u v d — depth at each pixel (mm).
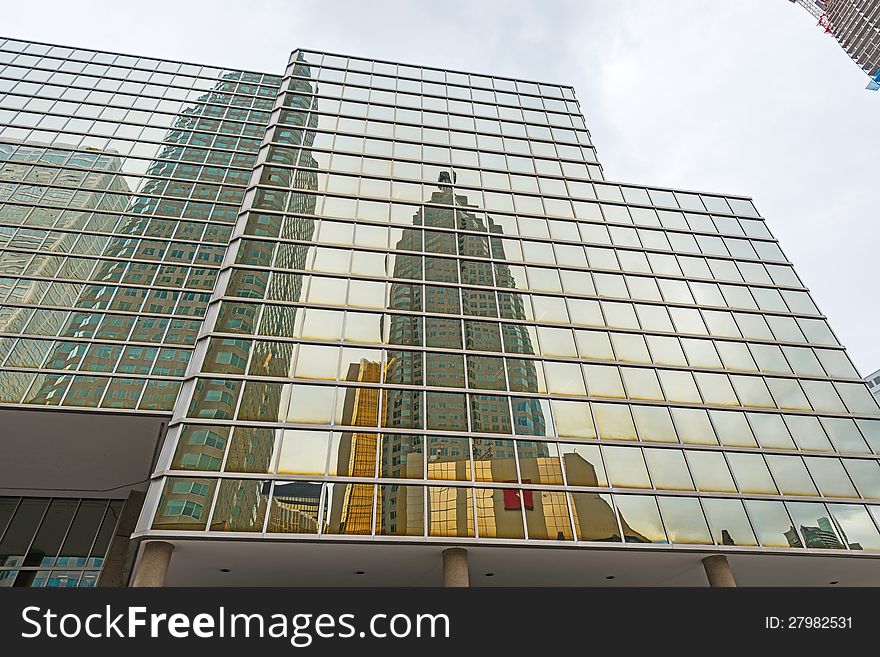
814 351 28500
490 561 20297
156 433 26578
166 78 44062
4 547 27750
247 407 20578
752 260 32781
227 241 33688
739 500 21906
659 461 22516
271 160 30609
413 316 25234
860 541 21438
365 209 29641
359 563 19641
